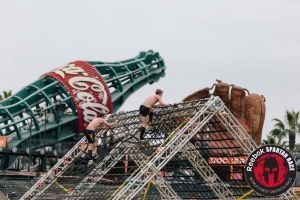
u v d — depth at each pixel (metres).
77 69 121.25
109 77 130.88
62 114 117.94
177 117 36.78
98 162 39.44
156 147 35.84
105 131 41.41
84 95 117.94
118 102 131.75
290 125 133.00
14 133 116.31
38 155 110.69
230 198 41.97
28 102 115.62
